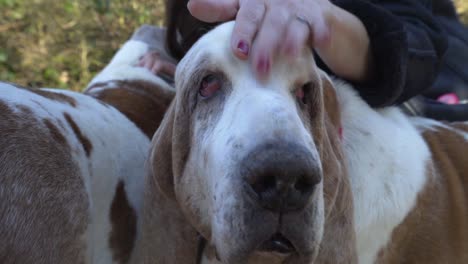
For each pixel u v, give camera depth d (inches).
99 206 32.8
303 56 30.4
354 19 35.2
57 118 32.0
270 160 27.0
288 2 30.1
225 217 28.2
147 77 41.9
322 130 31.4
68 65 72.4
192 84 31.0
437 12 48.3
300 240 28.0
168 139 32.8
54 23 77.2
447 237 37.9
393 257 37.3
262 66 29.3
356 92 37.5
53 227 29.9
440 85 45.3
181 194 31.7
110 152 34.0
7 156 29.1
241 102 29.2
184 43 42.8
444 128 41.5
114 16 79.7
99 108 35.6
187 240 32.9
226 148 28.5
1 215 28.7
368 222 35.7
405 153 37.2
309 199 27.6
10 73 69.6
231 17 31.7
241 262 28.2
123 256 34.2
